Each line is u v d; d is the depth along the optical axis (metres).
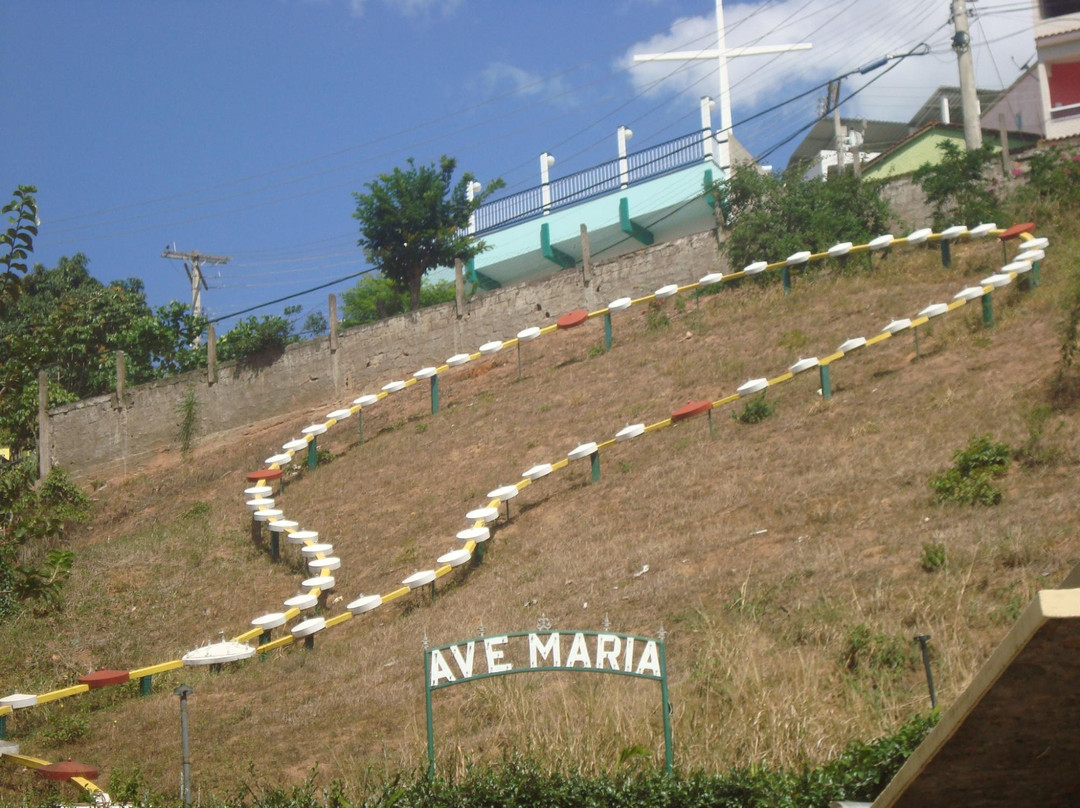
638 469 23.22
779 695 12.82
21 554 29.56
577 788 10.28
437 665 12.36
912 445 20.02
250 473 28.25
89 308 41.12
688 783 10.16
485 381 31.50
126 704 18.48
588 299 33.28
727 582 16.83
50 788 14.09
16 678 21.70
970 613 14.09
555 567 19.73
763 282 31.08
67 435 36.75
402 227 37.81
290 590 23.75
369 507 26.17
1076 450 17.84
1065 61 38.50
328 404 34.50
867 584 15.57
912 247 30.39
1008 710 5.84
